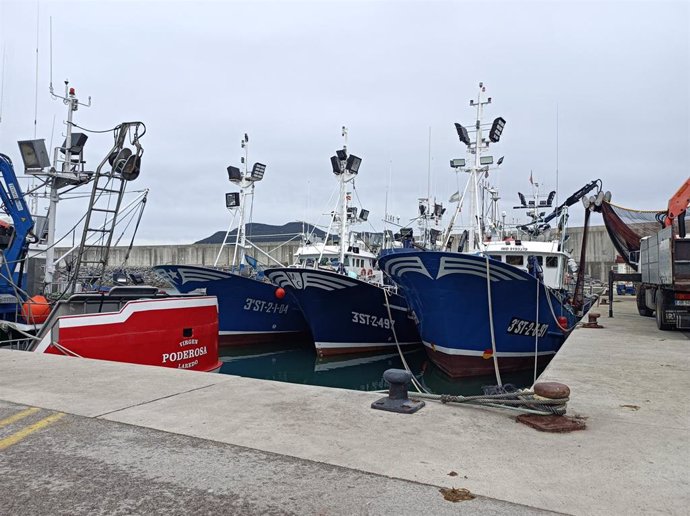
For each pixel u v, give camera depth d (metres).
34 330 7.86
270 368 12.34
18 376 4.59
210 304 8.47
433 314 9.23
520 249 12.10
